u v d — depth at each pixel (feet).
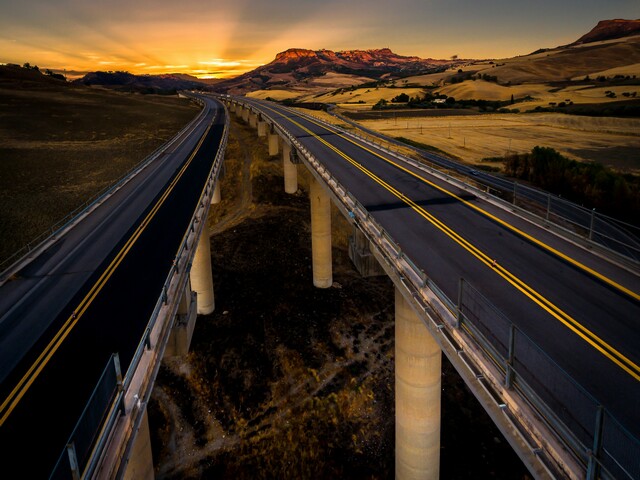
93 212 107.55
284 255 161.48
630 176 205.26
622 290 52.06
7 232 155.74
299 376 103.60
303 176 243.19
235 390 99.19
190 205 111.24
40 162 249.55
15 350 47.42
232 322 120.88
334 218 191.83
